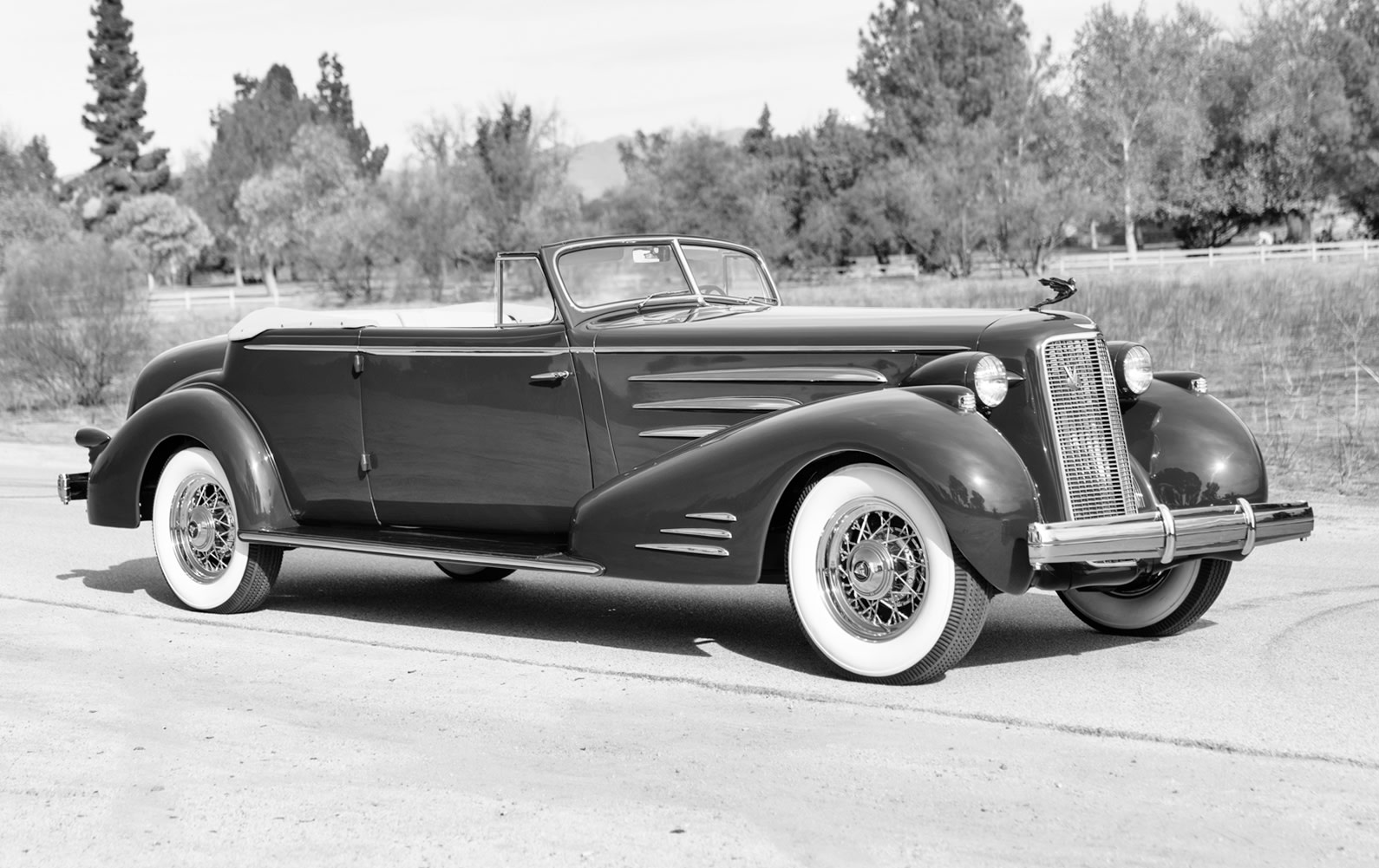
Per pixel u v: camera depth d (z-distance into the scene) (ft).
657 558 16.84
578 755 13.43
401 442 19.84
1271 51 185.16
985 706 14.78
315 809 12.08
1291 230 194.59
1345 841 10.71
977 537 14.73
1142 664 16.61
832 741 13.69
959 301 91.76
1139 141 183.83
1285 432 38.65
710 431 17.54
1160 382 18.49
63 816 12.07
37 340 64.90
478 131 183.73
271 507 20.75
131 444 21.80
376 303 174.19
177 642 19.13
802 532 16.15
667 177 176.65
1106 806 11.60
